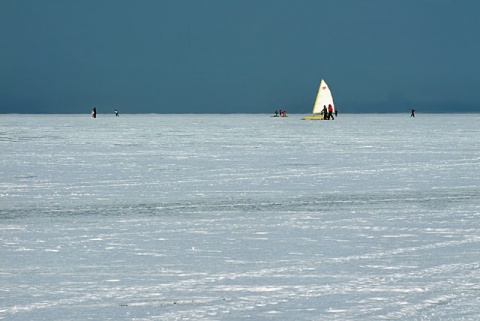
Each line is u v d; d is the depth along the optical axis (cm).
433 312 1809
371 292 2000
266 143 10019
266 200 4091
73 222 3303
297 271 2258
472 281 2122
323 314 1797
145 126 19350
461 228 3098
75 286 2075
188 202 4006
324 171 5856
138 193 4422
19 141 10594
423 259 2434
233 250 2608
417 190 4556
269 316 1781
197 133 13888
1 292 2006
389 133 13775
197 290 2030
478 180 5156
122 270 2280
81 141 10619
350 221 3316
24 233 2998
